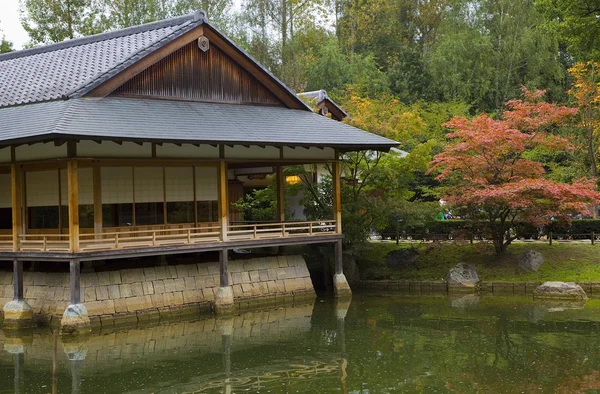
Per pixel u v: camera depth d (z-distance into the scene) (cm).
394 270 2822
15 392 1443
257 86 2586
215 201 2411
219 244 2233
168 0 4562
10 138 1881
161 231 2150
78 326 1911
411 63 5047
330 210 2777
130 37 2522
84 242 2073
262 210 3012
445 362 1625
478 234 2816
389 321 2109
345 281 2580
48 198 2172
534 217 2547
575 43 3272
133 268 2138
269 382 1503
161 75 2308
